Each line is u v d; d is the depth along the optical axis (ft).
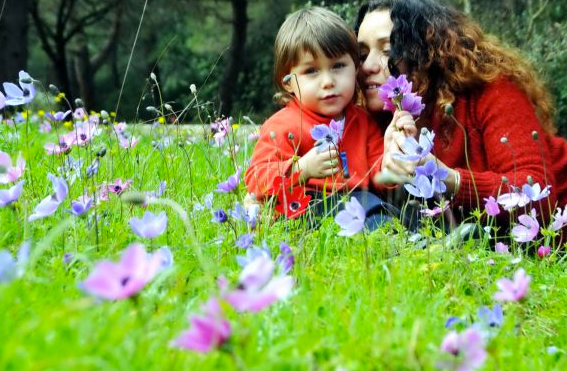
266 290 4.26
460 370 4.41
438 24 11.73
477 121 11.66
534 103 12.48
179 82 88.89
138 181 11.14
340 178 11.00
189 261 7.29
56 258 6.88
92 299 4.32
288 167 10.18
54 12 76.07
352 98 12.92
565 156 12.19
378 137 12.09
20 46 51.13
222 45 86.63
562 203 12.02
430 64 11.59
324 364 4.63
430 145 8.02
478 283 7.80
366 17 12.57
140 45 82.94
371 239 8.52
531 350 6.04
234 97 72.54
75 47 85.87
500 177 10.75
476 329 5.46
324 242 8.56
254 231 8.38
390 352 4.89
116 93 87.61
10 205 7.43
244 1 70.23
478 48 11.97
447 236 9.01
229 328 3.82
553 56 29.22
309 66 11.55
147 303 5.46
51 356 4.00
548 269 8.92
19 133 15.05
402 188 10.94
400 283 7.11
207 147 13.65
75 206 6.97
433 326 6.05
